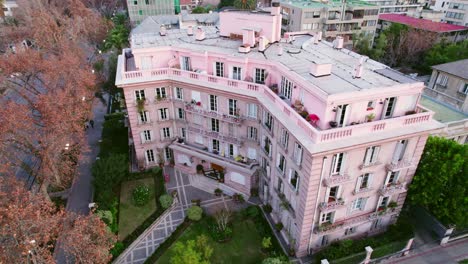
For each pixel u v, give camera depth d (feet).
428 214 142.82
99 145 212.23
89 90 197.36
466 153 122.93
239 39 176.96
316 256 127.03
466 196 123.13
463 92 208.85
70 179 178.81
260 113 145.79
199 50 157.38
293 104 126.72
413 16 445.78
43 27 273.54
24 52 175.63
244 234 144.36
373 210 130.52
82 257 102.37
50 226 100.37
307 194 112.88
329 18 345.72
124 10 546.26
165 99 171.12
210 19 334.03
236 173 164.66
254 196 164.86
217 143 171.53
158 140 182.39
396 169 117.70
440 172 121.80
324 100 105.09
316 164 106.52
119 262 132.87
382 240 130.72
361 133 108.06
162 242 140.87
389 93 110.52
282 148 128.36
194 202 160.56
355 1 391.24
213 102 159.74
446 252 134.62
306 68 132.26
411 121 112.57
